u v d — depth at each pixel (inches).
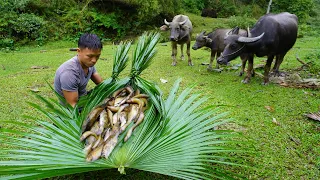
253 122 128.4
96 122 85.5
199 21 500.1
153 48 99.8
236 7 661.3
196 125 82.3
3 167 57.8
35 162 65.3
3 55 290.7
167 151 72.9
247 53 172.9
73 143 76.0
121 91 96.8
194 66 236.2
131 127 80.4
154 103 86.2
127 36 436.8
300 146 109.2
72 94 92.2
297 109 143.2
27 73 215.5
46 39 373.7
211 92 169.6
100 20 422.9
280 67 230.1
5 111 138.2
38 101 153.3
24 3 371.2
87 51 86.0
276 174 92.0
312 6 559.2
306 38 404.5
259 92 168.7
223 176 71.2
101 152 72.2
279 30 167.3
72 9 423.5
